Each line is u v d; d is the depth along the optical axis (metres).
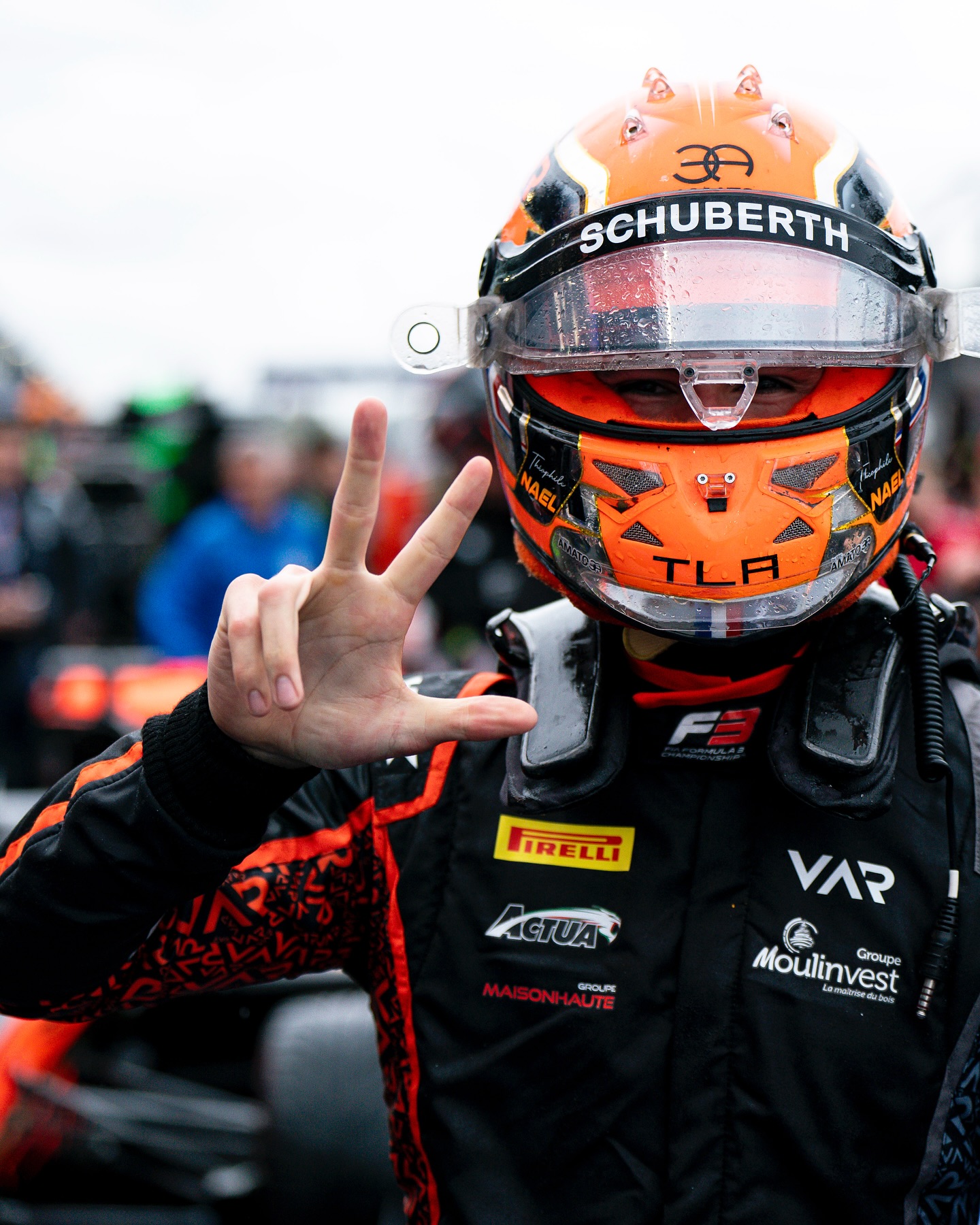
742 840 1.14
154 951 1.17
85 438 7.94
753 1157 1.07
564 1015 1.13
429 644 4.30
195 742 1.05
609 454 1.14
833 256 1.13
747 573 1.12
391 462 7.14
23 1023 2.62
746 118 1.19
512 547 3.93
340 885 1.22
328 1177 2.25
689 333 1.11
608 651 1.22
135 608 6.79
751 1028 1.09
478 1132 1.14
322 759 1.04
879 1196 1.07
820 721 1.13
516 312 1.20
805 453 1.12
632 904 1.15
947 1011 1.08
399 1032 1.18
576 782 1.16
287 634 0.98
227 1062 2.85
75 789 1.12
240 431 5.82
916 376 1.22
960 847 1.10
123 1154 2.71
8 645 4.81
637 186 1.16
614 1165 1.10
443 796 1.22
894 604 1.21
